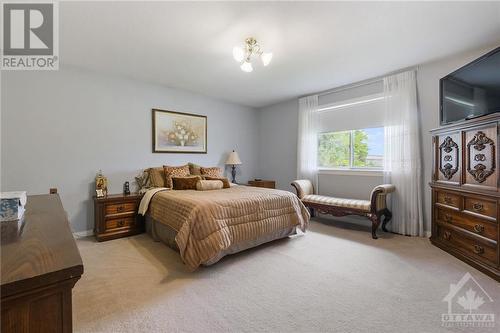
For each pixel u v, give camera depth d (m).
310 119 4.47
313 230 3.54
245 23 2.17
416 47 2.66
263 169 5.56
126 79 3.64
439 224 2.79
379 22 2.17
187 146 4.36
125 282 2.00
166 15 2.04
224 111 4.96
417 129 3.22
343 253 2.63
